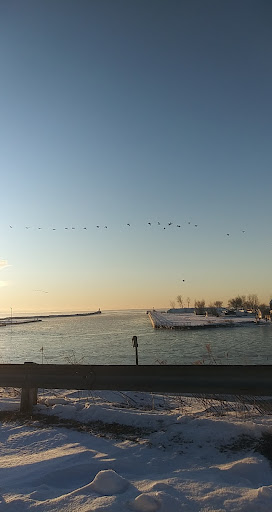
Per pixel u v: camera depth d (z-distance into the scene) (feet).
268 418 19.26
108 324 497.05
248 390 19.61
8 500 11.34
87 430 18.62
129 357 125.90
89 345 196.65
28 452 15.92
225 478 12.98
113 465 14.26
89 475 13.67
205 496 11.50
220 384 20.12
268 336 254.06
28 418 20.92
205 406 23.20
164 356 128.57
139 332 318.45
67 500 11.38
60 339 256.93
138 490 12.02
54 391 29.37
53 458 14.88
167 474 13.44
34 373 22.91
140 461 14.67
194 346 181.68
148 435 17.66
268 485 12.46
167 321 430.20
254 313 566.36
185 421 18.98
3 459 15.10
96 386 22.20
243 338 239.71
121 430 18.51
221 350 155.53
